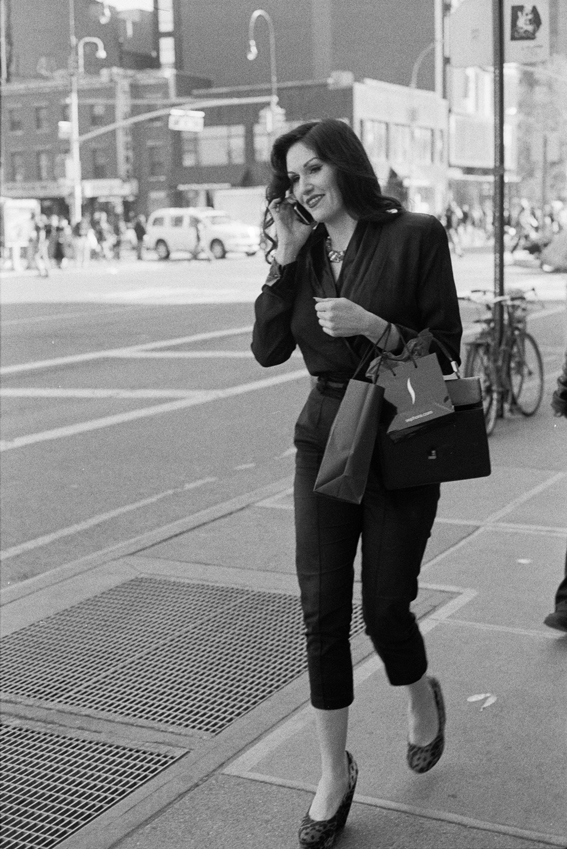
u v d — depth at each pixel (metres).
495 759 3.54
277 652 4.62
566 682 4.08
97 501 7.52
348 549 3.22
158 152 72.44
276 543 6.08
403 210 3.18
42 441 9.58
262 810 3.32
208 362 14.44
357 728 3.80
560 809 3.24
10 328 19.42
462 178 84.56
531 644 4.44
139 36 102.50
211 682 4.35
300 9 91.25
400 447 3.08
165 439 9.54
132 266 43.22
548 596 4.98
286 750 3.68
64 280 34.34
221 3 94.06
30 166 74.62
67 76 77.12
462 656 4.34
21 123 74.62
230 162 70.94
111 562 5.88
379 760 3.57
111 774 3.64
